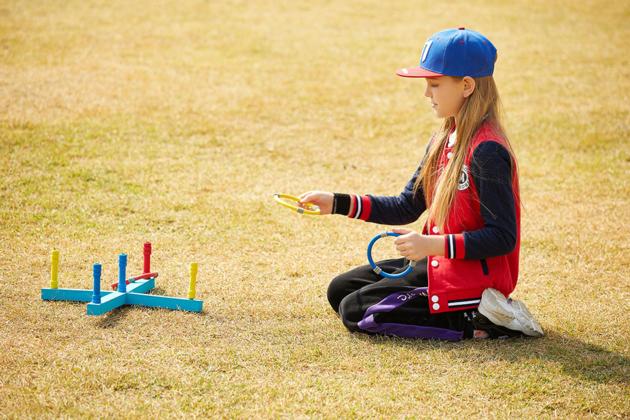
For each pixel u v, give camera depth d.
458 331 7.04
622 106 16.44
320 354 6.72
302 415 5.69
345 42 21.61
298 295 8.09
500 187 6.62
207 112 15.04
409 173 12.67
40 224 9.73
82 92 15.53
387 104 16.41
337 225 10.35
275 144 13.64
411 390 6.12
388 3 27.16
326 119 15.22
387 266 7.65
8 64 17.14
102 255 8.94
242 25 23.09
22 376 6.09
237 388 6.06
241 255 9.20
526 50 21.27
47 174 11.44
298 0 27.16
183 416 5.59
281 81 17.58
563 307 7.95
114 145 12.90
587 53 21.09
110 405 5.71
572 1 27.86
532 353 6.83
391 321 7.11
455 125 7.11
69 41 19.73
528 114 15.88
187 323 7.28
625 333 7.34
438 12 25.86
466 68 6.74
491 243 6.62
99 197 10.77
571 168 13.00
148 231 9.77
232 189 11.45
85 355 6.52
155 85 16.53
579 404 6.00
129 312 7.45
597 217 10.85
